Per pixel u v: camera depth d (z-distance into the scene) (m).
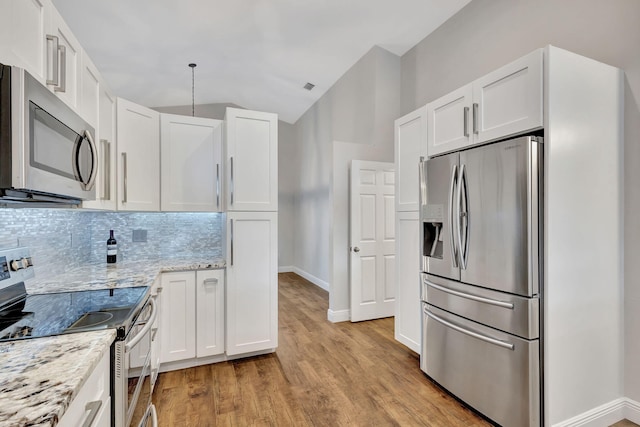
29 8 1.16
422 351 2.53
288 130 7.17
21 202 1.39
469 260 2.06
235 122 2.73
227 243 2.68
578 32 2.24
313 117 6.02
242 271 2.74
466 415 2.05
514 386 1.80
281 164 7.12
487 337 1.94
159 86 5.21
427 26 3.51
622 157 2.00
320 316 4.08
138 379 1.44
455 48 3.29
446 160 2.24
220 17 3.33
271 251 2.85
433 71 3.59
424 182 2.45
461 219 2.10
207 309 2.66
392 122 4.08
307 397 2.26
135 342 1.26
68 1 2.88
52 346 1.00
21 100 0.97
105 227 2.76
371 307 3.93
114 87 5.08
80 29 3.34
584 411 1.85
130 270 2.32
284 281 6.22
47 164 1.13
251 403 2.18
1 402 0.69
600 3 2.12
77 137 1.41
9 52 1.03
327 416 2.05
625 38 2.00
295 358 2.87
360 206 3.86
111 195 2.20
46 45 1.28
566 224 1.79
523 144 1.74
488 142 2.03
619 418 1.98
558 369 1.76
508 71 1.88
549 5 2.42
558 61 1.75
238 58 4.29
